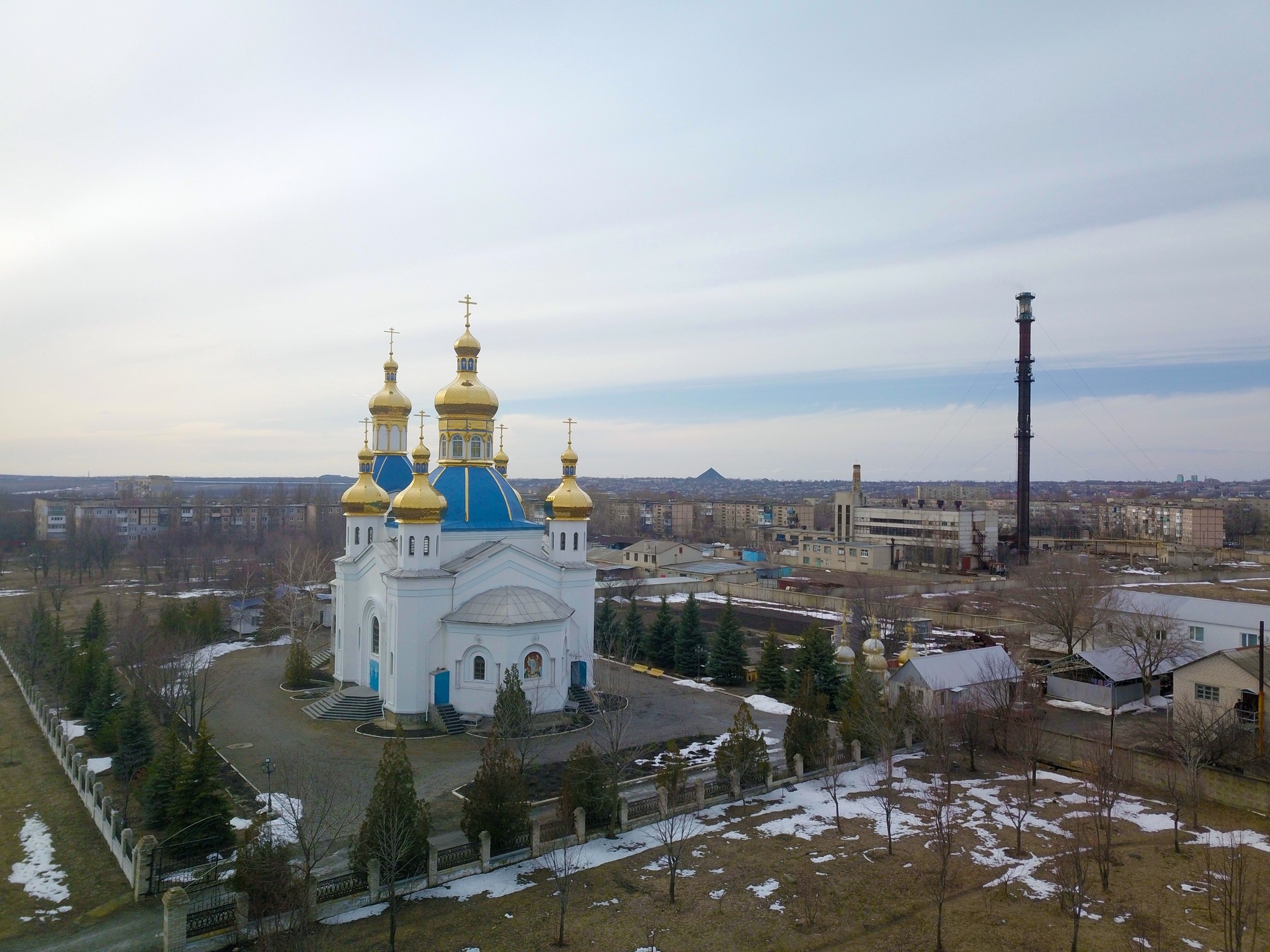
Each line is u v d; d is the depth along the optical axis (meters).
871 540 190.25
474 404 70.69
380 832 34.25
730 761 47.88
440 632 63.53
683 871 38.03
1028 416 155.12
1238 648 62.41
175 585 132.00
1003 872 38.06
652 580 139.88
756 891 36.09
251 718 63.59
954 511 173.12
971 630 102.50
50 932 33.00
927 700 61.16
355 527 72.75
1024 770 48.44
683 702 69.88
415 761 54.06
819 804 46.50
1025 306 153.12
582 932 32.72
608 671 81.69
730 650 77.00
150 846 37.00
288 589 99.38
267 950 28.64
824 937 32.53
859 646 86.56
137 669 66.56
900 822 43.78
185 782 39.78
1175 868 38.41
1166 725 56.97
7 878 37.44
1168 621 73.44
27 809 45.50
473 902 35.09
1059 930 32.97
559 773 51.38
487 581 65.56
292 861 37.72
